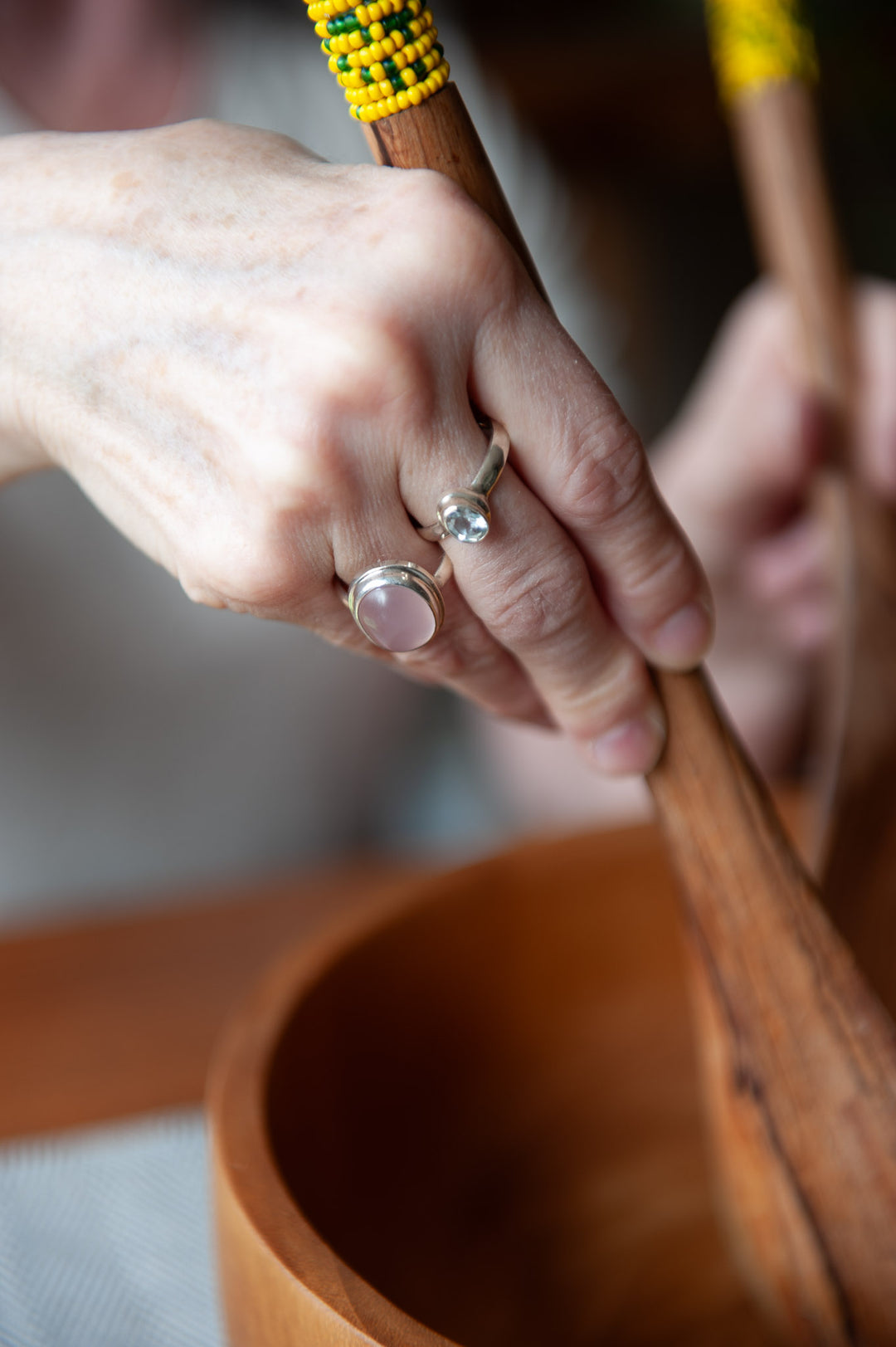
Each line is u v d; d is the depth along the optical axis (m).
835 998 0.44
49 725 0.96
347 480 0.38
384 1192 0.50
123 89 1.00
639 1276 0.51
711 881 0.45
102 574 0.93
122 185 0.40
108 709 0.98
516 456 0.39
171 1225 0.52
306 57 1.05
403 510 0.39
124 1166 0.54
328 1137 0.48
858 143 1.98
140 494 0.40
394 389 0.38
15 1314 0.49
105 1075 0.59
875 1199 0.44
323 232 0.38
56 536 0.90
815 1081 0.44
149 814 1.03
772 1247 0.46
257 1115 0.44
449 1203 0.52
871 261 2.05
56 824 1.00
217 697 1.01
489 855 0.55
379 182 0.38
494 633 0.41
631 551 0.41
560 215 1.21
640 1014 0.56
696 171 2.15
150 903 0.75
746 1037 0.45
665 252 2.21
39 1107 0.57
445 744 1.49
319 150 1.06
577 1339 0.49
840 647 0.57
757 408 0.87
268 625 1.00
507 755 1.08
